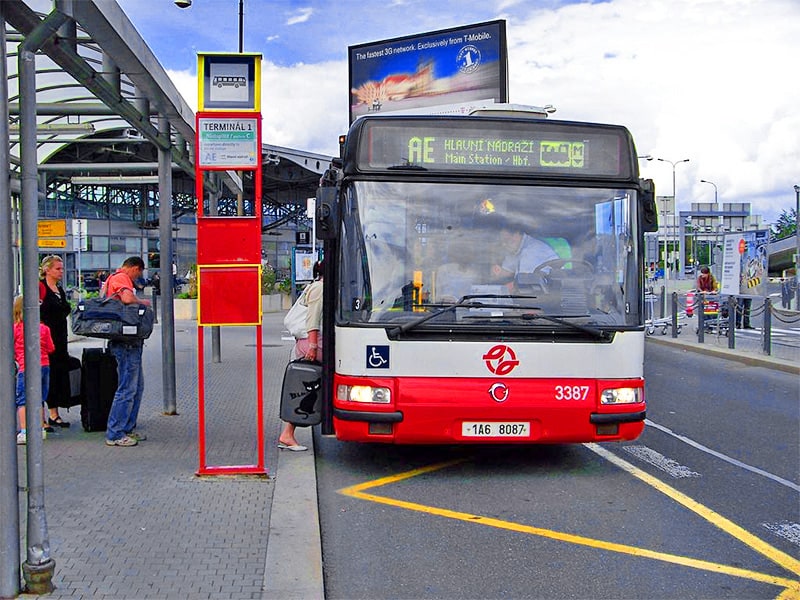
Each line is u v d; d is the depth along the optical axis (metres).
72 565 4.77
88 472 6.95
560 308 6.94
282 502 6.15
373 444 8.94
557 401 6.79
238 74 6.71
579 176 7.18
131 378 8.05
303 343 7.82
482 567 5.13
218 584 4.55
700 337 20.12
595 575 4.99
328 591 4.72
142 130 8.20
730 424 10.25
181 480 6.73
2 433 4.21
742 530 5.89
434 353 6.76
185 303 27.20
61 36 5.48
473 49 28.48
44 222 18.62
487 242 7.00
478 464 7.98
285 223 54.97
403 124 7.06
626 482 7.29
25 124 4.27
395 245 6.93
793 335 22.64
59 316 8.70
